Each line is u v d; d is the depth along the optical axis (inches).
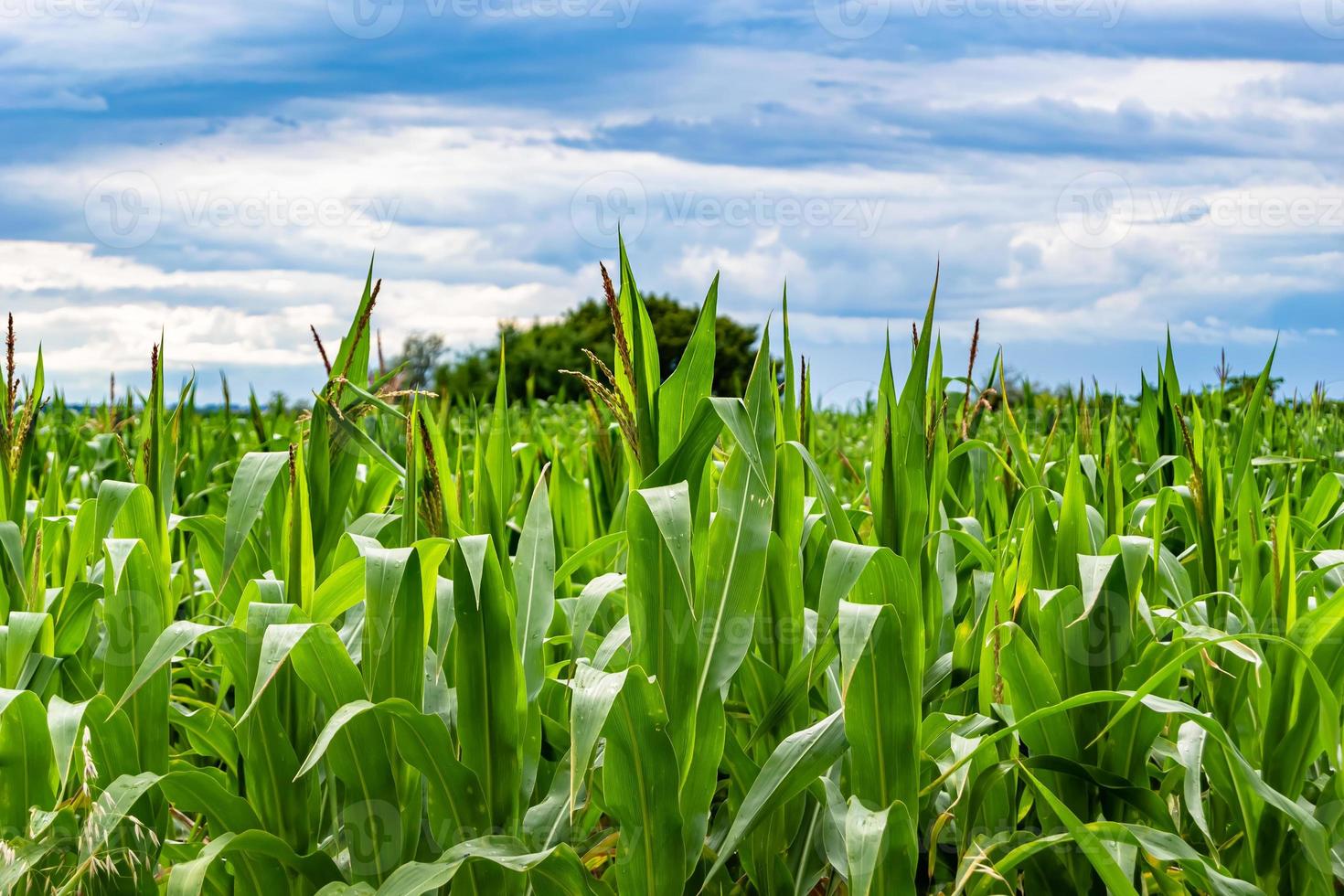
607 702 55.9
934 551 82.0
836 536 73.4
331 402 78.9
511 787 66.2
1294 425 179.0
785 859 72.7
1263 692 71.2
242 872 67.5
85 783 64.1
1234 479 94.7
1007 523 102.3
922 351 76.9
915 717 62.7
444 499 75.8
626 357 67.1
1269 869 70.0
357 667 69.9
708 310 68.7
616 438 122.0
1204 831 65.9
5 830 65.7
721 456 89.6
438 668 68.4
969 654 80.0
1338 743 63.9
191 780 63.5
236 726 66.7
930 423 81.7
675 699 63.3
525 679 69.5
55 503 99.4
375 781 65.4
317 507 84.6
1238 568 98.8
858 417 296.8
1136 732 72.5
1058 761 67.6
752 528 66.6
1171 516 118.6
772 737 73.0
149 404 79.4
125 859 64.4
